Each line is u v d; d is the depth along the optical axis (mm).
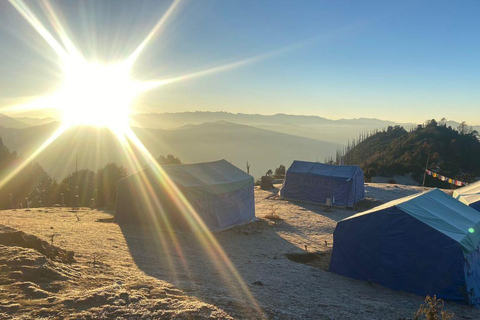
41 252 9141
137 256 12242
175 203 19234
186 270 11102
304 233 20969
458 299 11180
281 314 7625
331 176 32219
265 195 37188
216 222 20203
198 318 6328
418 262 11977
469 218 14500
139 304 6641
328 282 12000
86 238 14227
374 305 9711
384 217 12742
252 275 11477
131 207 19922
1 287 6480
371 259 12820
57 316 5695
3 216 19797
